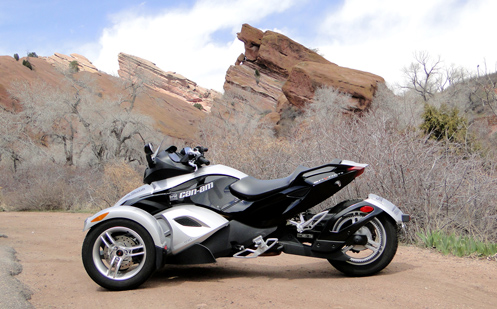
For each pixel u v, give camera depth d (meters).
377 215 4.45
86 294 4.09
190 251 4.40
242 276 4.70
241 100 59.28
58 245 7.09
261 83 72.38
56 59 130.12
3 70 62.91
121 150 31.42
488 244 5.30
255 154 8.84
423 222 6.39
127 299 3.89
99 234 4.22
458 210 6.23
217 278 4.63
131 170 13.69
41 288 4.31
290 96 46.53
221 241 4.43
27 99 29.88
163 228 4.47
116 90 61.69
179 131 70.62
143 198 4.62
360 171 4.30
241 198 4.48
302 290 4.01
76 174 18.98
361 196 6.90
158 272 5.03
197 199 4.57
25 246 6.93
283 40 74.31
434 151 6.74
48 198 14.90
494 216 5.89
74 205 14.57
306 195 4.34
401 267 4.80
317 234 4.51
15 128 27.81
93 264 4.19
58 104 28.89
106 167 14.20
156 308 3.59
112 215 4.20
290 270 4.97
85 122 29.53
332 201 7.05
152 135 32.97
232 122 42.88
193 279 4.61
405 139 6.78
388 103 30.88
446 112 13.20
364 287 4.04
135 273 4.20
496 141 10.80
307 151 8.14
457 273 4.48
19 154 25.91
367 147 6.99
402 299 3.66
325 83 43.47
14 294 3.85
